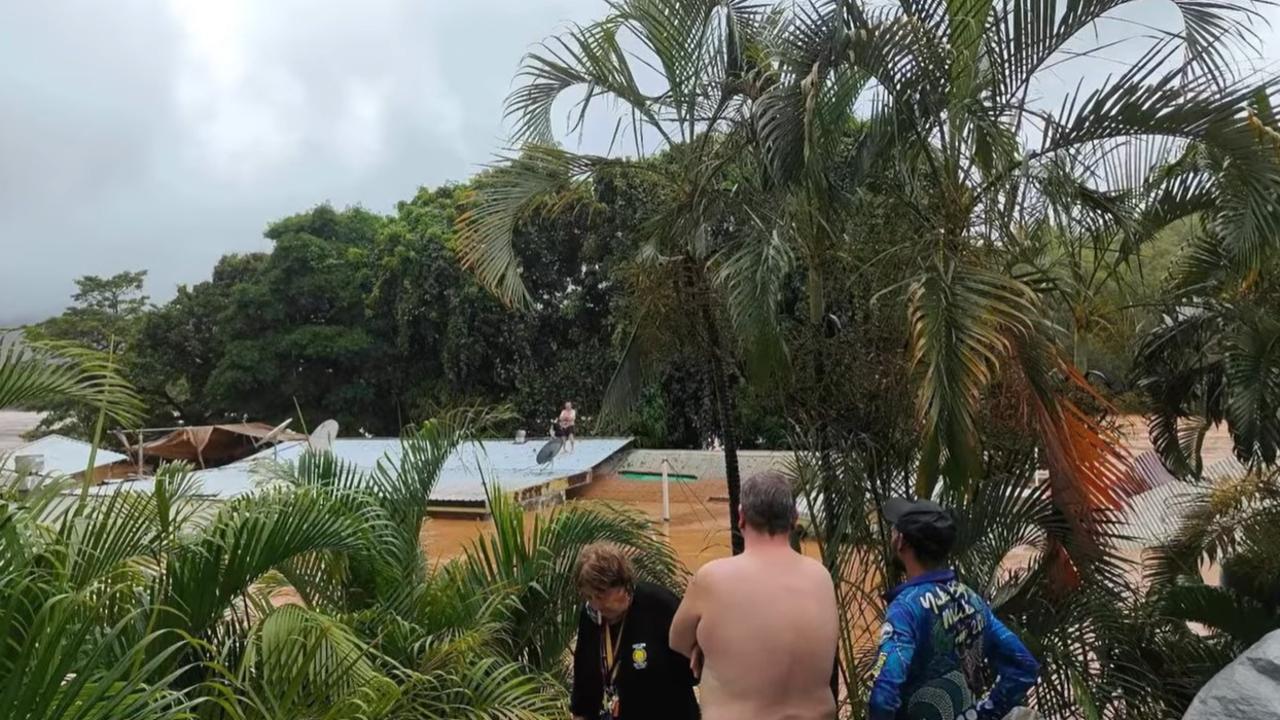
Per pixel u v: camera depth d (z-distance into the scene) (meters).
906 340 4.32
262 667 3.39
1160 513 6.45
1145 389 6.14
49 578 2.81
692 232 5.21
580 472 18.80
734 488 5.66
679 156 5.72
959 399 3.58
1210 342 5.78
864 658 4.45
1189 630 5.35
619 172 6.10
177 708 2.27
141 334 33.16
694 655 2.97
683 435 21.83
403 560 4.74
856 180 4.59
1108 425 4.71
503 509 5.17
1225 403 5.89
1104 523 4.21
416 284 26.91
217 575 3.40
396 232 28.55
